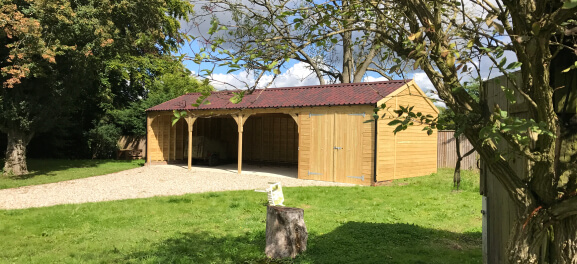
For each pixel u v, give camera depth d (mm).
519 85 2896
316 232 6598
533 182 2104
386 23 2463
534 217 2059
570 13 1589
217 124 24156
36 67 13641
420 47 2014
